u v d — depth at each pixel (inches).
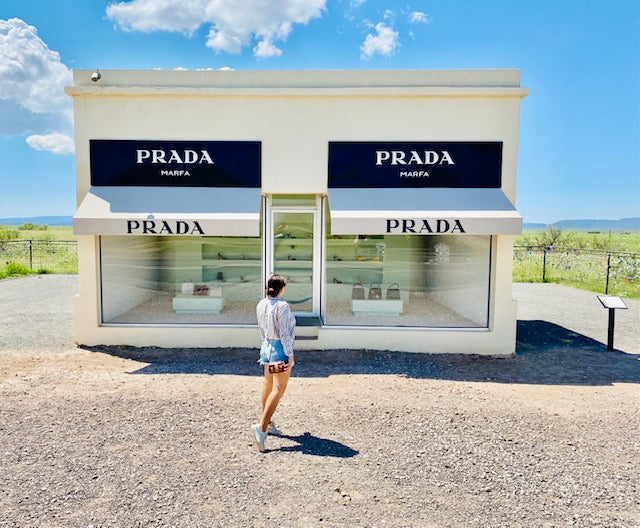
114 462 206.8
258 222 369.7
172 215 374.0
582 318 576.4
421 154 396.5
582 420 261.0
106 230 370.6
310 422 253.8
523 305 673.0
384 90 389.4
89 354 386.0
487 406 280.5
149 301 418.9
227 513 171.2
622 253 817.5
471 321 412.2
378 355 393.7
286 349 219.6
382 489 189.0
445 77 396.8
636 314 605.0
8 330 469.1
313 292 425.7
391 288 417.1
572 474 202.8
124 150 399.9
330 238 419.8
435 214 371.9
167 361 369.7
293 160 399.2
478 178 397.1
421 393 302.8
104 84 400.5
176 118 398.6
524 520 169.8
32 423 246.4
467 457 216.8
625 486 193.8
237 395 292.5
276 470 202.4
